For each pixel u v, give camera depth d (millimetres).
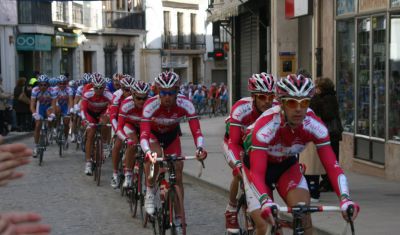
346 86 15711
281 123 5902
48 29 42031
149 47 61469
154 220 9102
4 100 25062
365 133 14719
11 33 38469
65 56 48188
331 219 9656
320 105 11641
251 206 6121
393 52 13555
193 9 67625
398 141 13375
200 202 12281
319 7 16844
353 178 13977
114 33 54656
